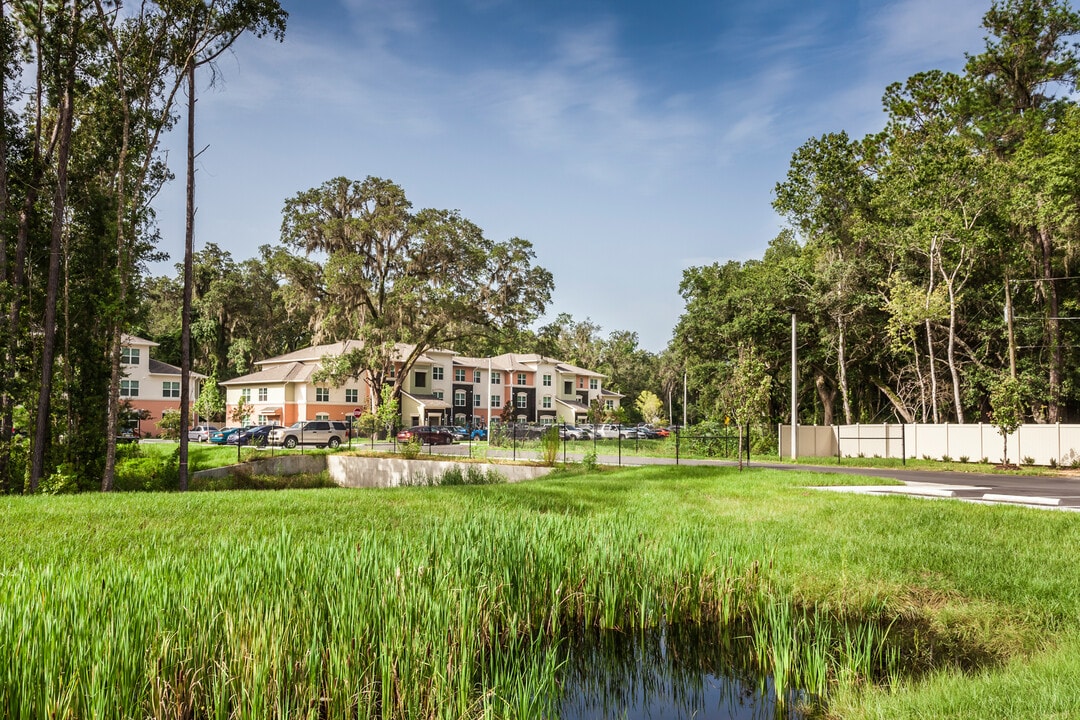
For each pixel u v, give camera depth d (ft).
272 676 14.06
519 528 24.84
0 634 12.82
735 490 47.65
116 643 13.37
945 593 22.33
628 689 16.99
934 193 111.45
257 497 42.68
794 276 131.85
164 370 193.47
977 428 101.65
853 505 39.63
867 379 142.72
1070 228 104.78
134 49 70.08
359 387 199.82
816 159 131.13
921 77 123.85
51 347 65.26
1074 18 117.80
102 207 72.02
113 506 37.88
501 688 14.97
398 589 17.83
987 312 122.01
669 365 296.51
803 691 16.15
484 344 176.45
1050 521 34.14
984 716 11.73
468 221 173.37
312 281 167.32
